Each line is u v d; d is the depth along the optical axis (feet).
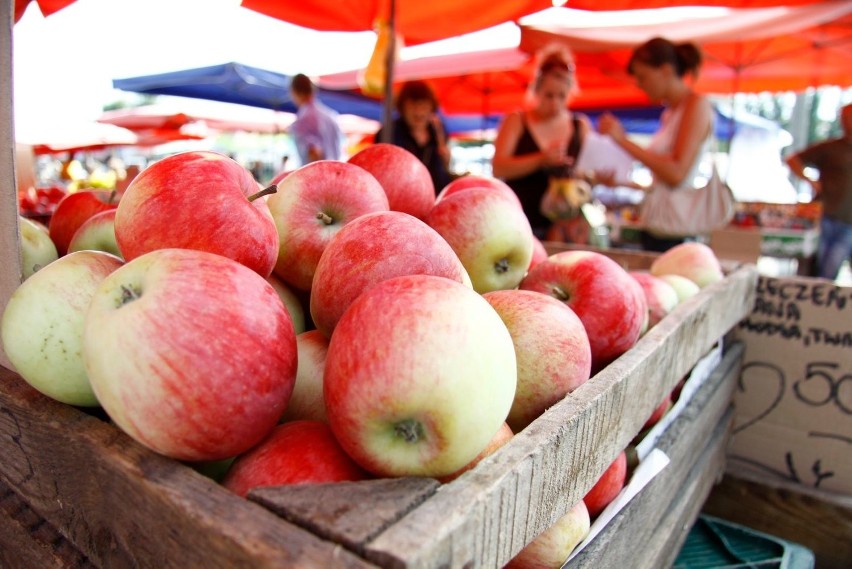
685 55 10.05
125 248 2.95
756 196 38.78
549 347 3.22
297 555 1.57
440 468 2.35
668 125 10.33
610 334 3.86
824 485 6.53
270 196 3.84
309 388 2.97
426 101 11.50
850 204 16.72
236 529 1.69
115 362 2.10
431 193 4.81
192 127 43.14
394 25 11.32
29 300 2.66
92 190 5.21
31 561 2.76
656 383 3.72
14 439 2.79
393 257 2.94
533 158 10.33
